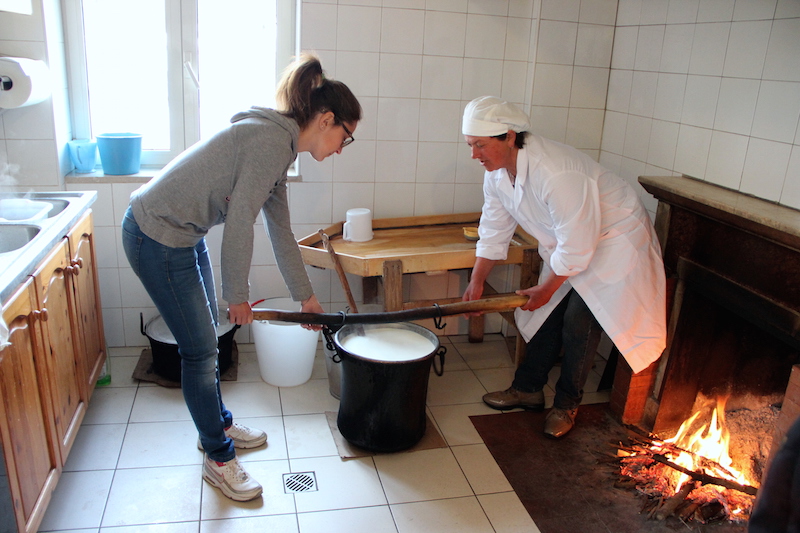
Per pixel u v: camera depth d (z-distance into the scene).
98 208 2.75
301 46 2.77
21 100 2.29
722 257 2.14
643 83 2.76
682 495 2.12
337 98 1.78
